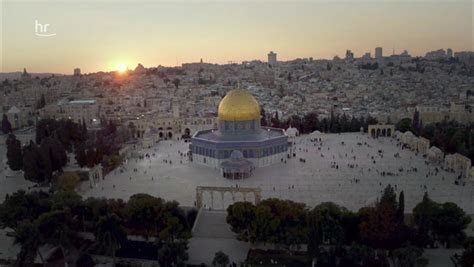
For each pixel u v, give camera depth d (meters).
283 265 135.75
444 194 191.38
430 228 146.25
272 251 145.38
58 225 142.38
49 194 181.75
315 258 133.88
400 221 140.12
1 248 152.75
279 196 191.88
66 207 153.25
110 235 135.12
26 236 132.62
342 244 142.38
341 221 146.38
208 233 160.38
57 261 141.50
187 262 139.38
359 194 192.75
